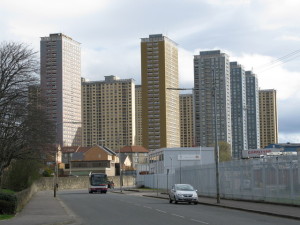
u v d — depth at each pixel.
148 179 92.12
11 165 53.53
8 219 23.78
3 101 41.59
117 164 157.62
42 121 45.03
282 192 31.55
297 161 29.14
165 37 128.38
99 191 73.69
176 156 91.31
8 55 41.59
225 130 79.75
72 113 99.38
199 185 52.03
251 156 66.50
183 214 26.45
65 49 97.19
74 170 145.25
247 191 38.00
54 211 30.33
